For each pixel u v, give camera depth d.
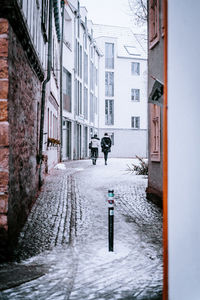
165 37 3.33
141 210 8.49
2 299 3.68
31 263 4.89
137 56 42.69
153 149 9.46
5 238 4.91
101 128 41.19
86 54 33.03
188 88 3.17
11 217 5.20
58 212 8.02
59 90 22.23
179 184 3.20
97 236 6.34
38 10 8.90
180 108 3.22
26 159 7.07
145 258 5.18
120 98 42.09
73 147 27.91
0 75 4.90
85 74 32.66
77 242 5.94
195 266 3.11
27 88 7.10
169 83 3.29
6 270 4.57
